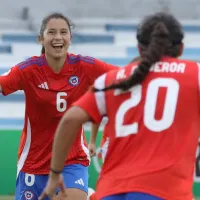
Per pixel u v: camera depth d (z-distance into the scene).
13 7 62.38
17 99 48.38
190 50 54.66
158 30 12.15
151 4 62.25
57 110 19.45
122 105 12.00
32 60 19.50
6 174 36.19
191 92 11.95
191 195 12.02
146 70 11.88
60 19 19.61
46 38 19.48
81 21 60.47
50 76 19.41
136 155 11.79
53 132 19.64
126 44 57.38
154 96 11.89
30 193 20.25
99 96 12.12
